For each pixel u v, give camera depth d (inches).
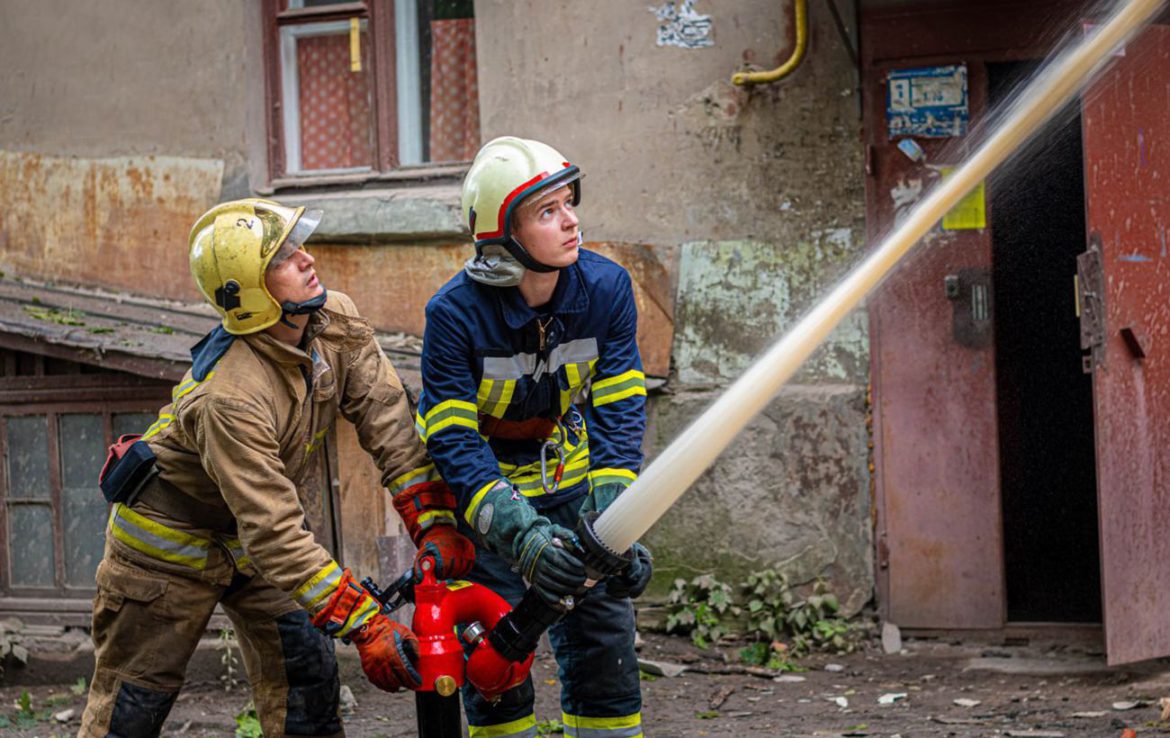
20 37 268.4
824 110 233.6
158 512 130.3
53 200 267.3
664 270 240.8
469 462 122.5
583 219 245.4
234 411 120.1
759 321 237.8
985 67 226.4
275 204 124.9
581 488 135.5
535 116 247.3
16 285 266.1
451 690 117.3
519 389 127.0
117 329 235.8
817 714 198.2
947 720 191.3
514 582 135.6
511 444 133.9
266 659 137.2
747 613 237.9
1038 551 300.7
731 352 239.0
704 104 239.0
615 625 133.6
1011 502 309.4
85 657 230.8
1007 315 305.4
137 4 262.5
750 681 217.9
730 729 191.5
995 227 242.4
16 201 269.1
